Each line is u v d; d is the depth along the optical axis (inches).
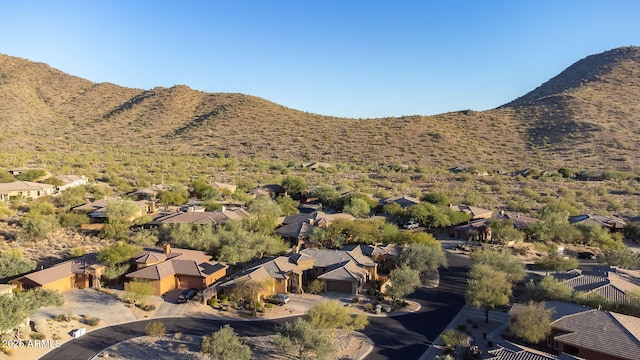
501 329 1696.6
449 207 3644.2
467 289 2057.1
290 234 2815.0
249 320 1763.0
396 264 2324.1
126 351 1488.7
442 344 1578.5
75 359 1423.5
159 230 2719.0
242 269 2308.1
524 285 2182.6
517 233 2906.0
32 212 2977.4
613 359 1353.3
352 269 2144.4
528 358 1279.5
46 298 1676.9
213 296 1957.4
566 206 3678.6
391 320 1784.0
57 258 2396.7
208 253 2378.2
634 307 1668.3
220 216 2989.7
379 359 1467.8
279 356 1469.0
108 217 3004.4
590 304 1710.1
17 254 2261.3
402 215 3481.8
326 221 3019.2
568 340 1441.9
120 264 2127.2
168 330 1658.5
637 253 2723.9
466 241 3095.5
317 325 1549.0
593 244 3058.6
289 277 2096.5
